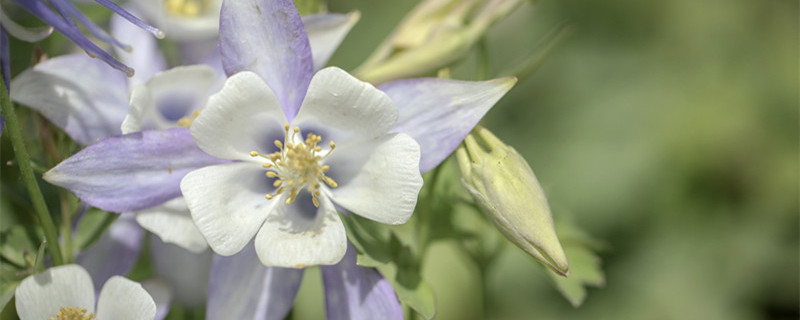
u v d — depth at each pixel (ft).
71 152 1.23
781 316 2.24
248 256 1.21
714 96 2.31
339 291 1.19
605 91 2.31
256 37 1.16
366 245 1.18
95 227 1.23
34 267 1.18
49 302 1.17
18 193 1.26
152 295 1.22
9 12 1.20
